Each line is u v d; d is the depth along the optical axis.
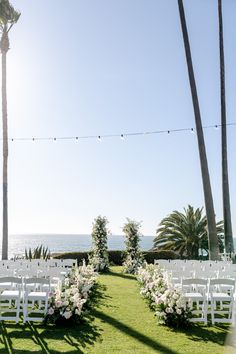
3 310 8.15
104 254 18.95
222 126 18.97
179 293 7.97
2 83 19.34
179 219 27.44
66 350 6.13
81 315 7.93
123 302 10.27
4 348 6.23
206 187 17.08
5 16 19.36
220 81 19.20
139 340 6.77
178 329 7.59
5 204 18.66
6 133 19.06
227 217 18.33
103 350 6.14
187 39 18.28
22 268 10.88
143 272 12.05
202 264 12.40
